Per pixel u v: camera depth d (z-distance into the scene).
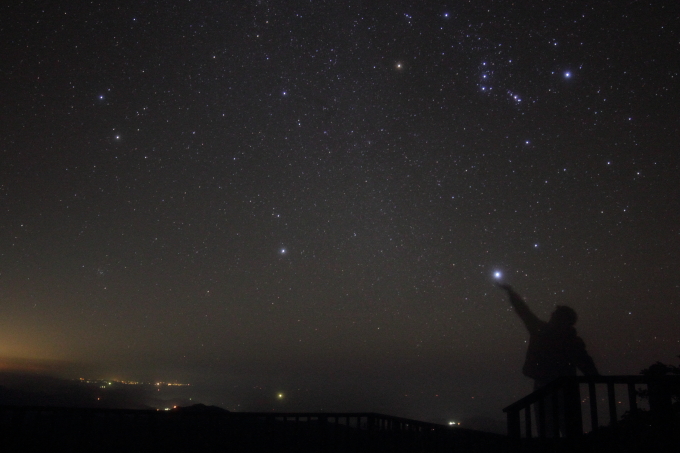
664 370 4.46
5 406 5.53
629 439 3.57
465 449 4.90
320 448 6.36
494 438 4.56
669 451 3.28
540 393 4.20
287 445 6.24
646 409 4.03
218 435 6.11
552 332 5.63
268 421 6.52
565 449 3.79
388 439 6.27
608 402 3.73
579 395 3.85
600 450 3.64
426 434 5.52
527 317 5.93
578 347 5.44
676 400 3.80
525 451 4.27
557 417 3.99
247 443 6.14
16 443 5.11
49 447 5.28
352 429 6.95
